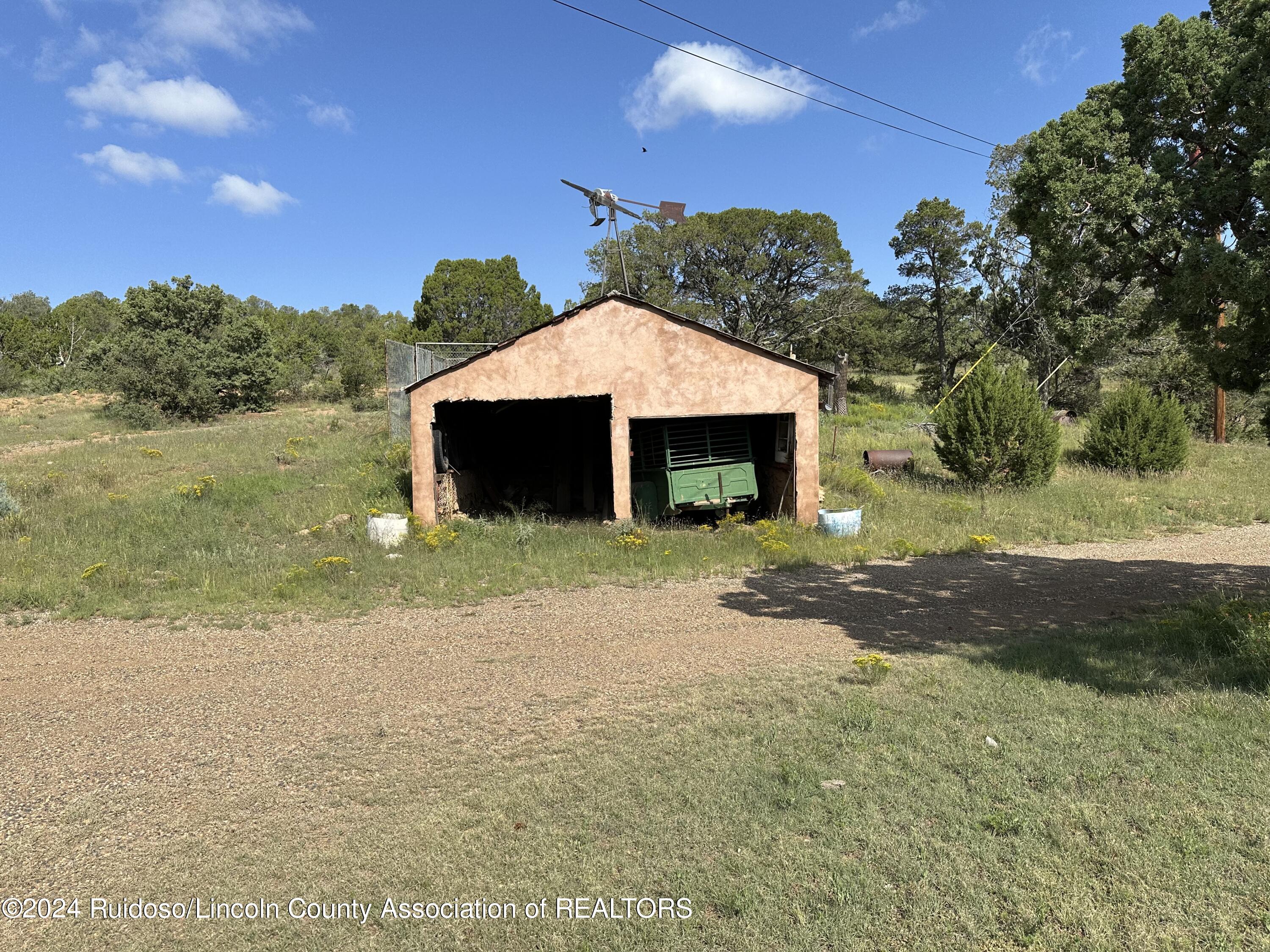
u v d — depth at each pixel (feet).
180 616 26.53
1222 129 22.52
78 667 21.49
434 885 10.96
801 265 147.74
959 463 54.90
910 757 14.20
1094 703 16.46
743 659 20.99
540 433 61.62
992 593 28.71
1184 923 9.54
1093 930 9.44
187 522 40.19
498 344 41.37
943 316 133.59
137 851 12.16
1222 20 23.36
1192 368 85.71
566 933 9.88
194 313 124.47
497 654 22.17
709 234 138.82
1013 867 10.82
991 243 111.75
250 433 79.25
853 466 59.82
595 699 18.17
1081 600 27.53
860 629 23.89
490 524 41.52
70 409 112.78
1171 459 60.23
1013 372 55.52
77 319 232.12
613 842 11.86
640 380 42.01
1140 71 23.89
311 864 11.62
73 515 40.86
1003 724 15.56
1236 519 45.68
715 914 10.12
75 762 15.44
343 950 9.73
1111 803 12.32
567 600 28.53
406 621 26.00
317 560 32.78
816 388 43.55
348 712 17.88
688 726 16.15
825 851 11.34
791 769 13.84
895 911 10.01
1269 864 10.57
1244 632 19.84
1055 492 51.90
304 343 183.42
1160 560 35.45
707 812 12.55
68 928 10.36
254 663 21.66
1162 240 23.35
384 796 13.66
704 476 45.68
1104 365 98.73
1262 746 14.06
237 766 15.12
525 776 14.20
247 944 9.91
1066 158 24.64
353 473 53.52
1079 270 26.68
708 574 32.55
